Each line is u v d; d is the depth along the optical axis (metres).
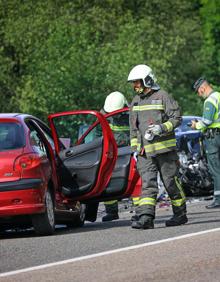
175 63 97.06
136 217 26.66
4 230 27.55
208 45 98.75
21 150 24.75
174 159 25.72
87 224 30.22
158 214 31.02
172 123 25.33
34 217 24.81
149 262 19.19
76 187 26.98
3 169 24.47
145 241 22.38
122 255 20.20
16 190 24.31
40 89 64.25
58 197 26.41
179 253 20.25
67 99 63.62
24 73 80.19
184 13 100.38
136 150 25.77
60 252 21.17
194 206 33.81
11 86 79.31
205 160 39.03
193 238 22.50
